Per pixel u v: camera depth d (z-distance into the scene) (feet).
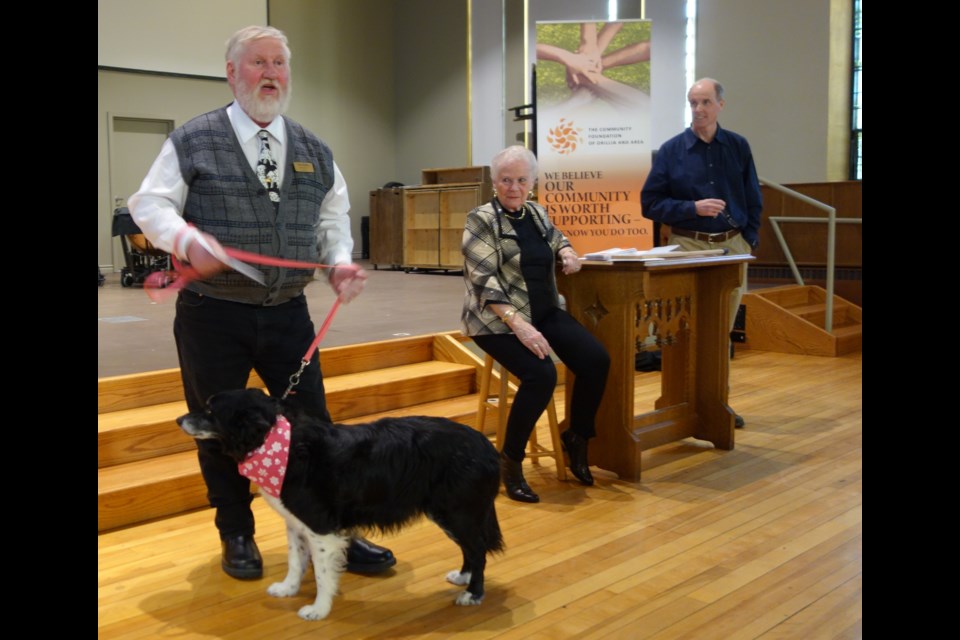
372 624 8.77
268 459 8.34
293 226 9.60
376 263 43.01
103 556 10.55
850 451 15.24
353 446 8.57
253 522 10.25
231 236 9.25
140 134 39.78
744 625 8.67
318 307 25.21
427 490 8.92
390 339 18.48
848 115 33.22
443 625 8.75
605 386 13.34
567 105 15.55
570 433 13.43
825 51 32.24
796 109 33.22
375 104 49.21
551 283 13.20
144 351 16.90
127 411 13.83
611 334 13.64
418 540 11.22
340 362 16.97
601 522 11.76
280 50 9.23
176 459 13.01
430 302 26.63
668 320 14.74
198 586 9.71
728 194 16.19
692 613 8.96
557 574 10.02
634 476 13.60
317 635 8.53
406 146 49.90
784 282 31.58
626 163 15.66
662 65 36.86
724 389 15.34
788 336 25.39
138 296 28.48
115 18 37.99
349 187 48.49
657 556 10.53
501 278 12.91
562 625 8.73
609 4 38.96
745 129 34.63
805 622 8.71
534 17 42.14
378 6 48.73
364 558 10.03
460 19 45.98
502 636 8.50
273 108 9.32
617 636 8.48
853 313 27.99
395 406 16.49
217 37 41.19
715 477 13.79
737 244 16.42
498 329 12.62
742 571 10.03
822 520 11.75
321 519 8.54
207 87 41.27
